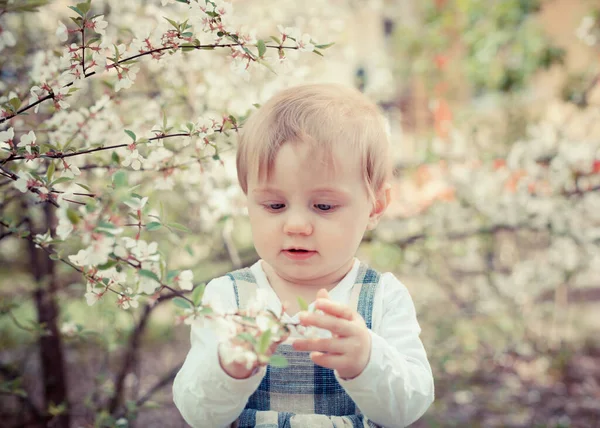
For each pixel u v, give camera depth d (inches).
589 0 198.4
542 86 227.3
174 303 37.6
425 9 234.2
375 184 48.6
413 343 48.3
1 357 138.6
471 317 165.6
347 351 39.7
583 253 141.4
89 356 142.8
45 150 51.1
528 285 155.9
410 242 124.7
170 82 88.7
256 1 119.8
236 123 57.5
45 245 49.5
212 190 91.7
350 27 173.6
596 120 153.2
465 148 149.5
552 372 161.0
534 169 122.9
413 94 234.4
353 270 51.6
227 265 115.5
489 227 126.0
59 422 102.0
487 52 197.0
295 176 44.9
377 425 48.4
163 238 101.7
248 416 47.8
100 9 91.8
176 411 132.6
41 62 62.6
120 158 64.9
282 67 52.7
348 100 49.9
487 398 149.0
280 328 37.7
